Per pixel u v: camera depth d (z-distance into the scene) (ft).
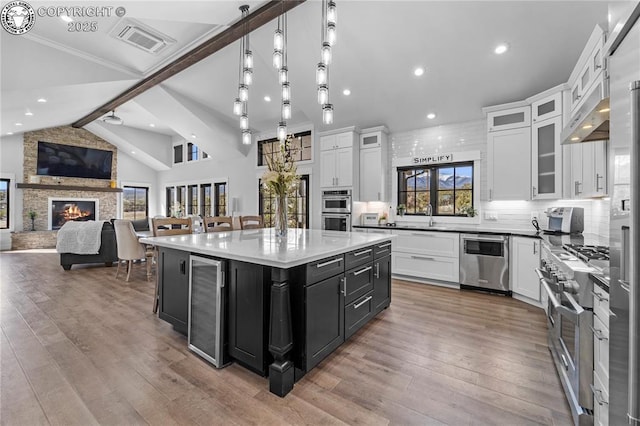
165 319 8.57
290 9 9.62
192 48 13.17
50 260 19.40
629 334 2.99
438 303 10.98
